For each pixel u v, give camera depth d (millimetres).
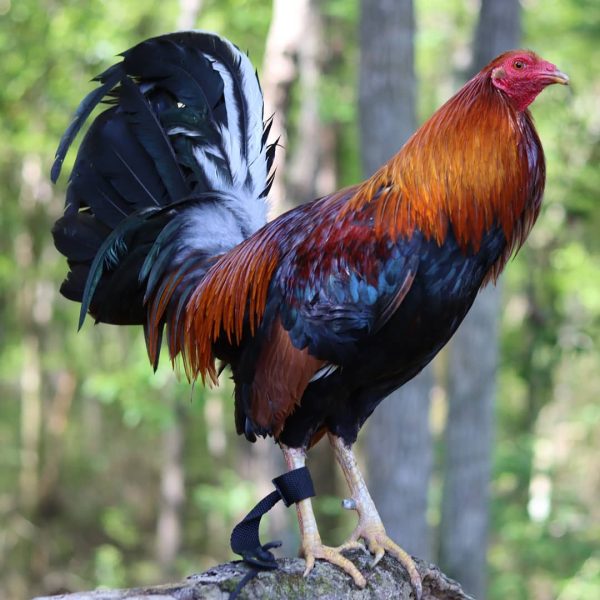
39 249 30859
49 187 29906
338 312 6191
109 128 7555
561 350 25656
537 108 23422
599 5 23562
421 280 6195
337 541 24547
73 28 24000
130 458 38594
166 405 24219
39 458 35219
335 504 22656
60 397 35594
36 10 24875
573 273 25672
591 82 25984
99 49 23984
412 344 6320
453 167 6219
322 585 6254
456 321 6430
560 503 30203
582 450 35031
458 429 18156
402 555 6633
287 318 6312
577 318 28734
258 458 19328
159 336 7387
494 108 6316
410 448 15328
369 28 14453
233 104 7625
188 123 7602
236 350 6988
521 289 27703
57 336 35656
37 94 26281
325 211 6508
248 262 6746
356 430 6758
